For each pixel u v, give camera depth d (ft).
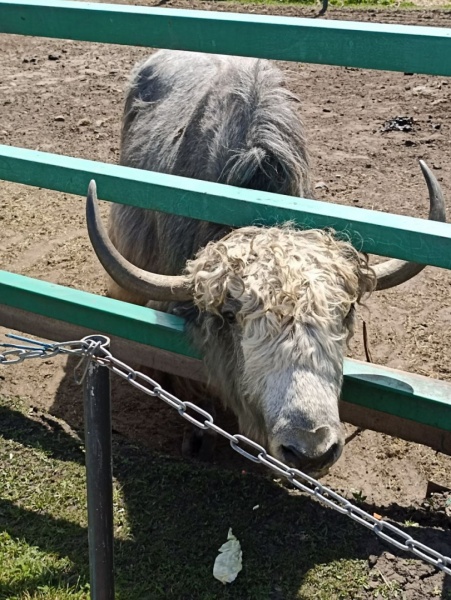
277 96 6.07
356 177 12.73
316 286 4.80
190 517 5.75
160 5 24.97
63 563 5.37
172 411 8.02
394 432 5.91
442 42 4.53
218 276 5.01
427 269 10.40
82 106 15.87
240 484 6.05
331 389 4.80
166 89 8.15
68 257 10.64
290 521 5.67
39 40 20.79
